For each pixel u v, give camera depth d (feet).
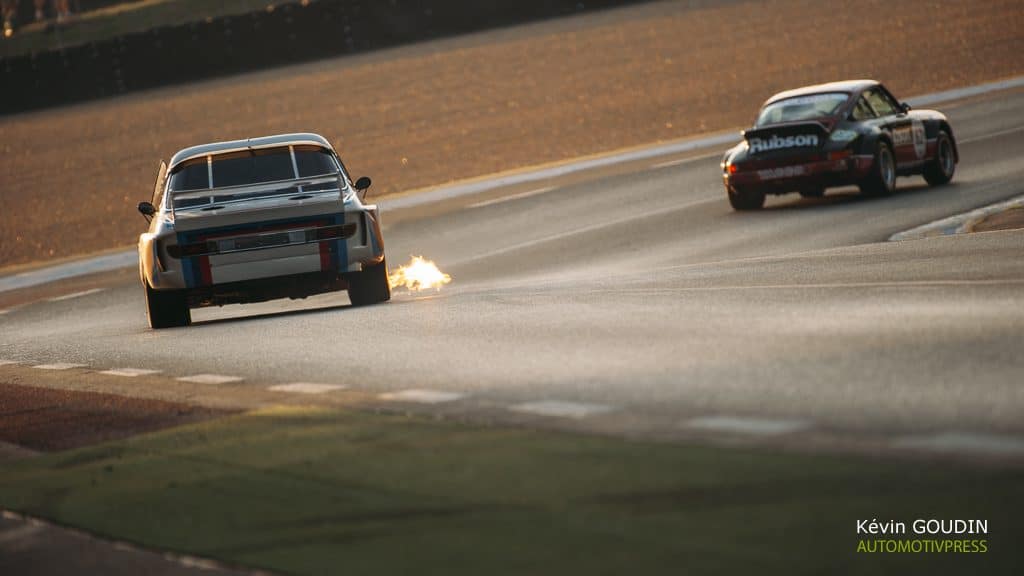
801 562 43.45
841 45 552.41
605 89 511.40
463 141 440.86
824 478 51.83
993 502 46.78
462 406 76.13
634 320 105.70
